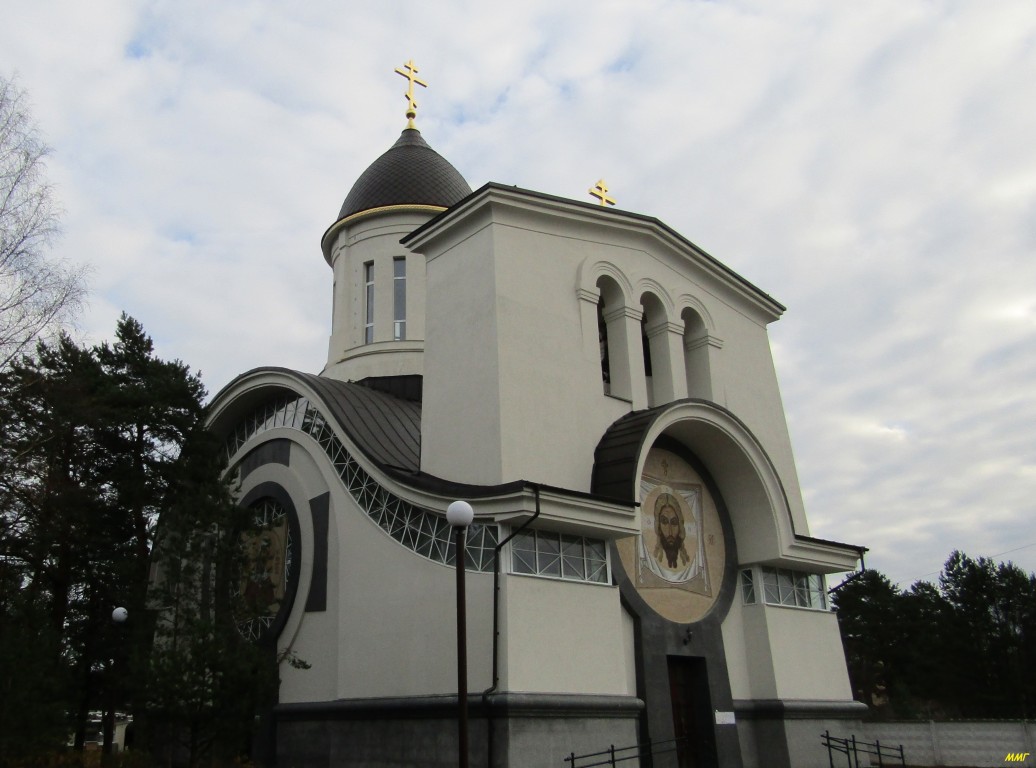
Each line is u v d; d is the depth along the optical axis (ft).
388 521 59.57
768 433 75.15
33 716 49.98
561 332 59.88
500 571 49.26
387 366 86.99
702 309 72.74
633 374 63.67
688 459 66.49
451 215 61.77
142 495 77.97
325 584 64.64
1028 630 151.53
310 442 70.90
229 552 61.41
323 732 59.72
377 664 56.90
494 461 53.42
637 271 67.41
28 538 73.20
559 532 53.11
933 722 87.97
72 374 77.97
